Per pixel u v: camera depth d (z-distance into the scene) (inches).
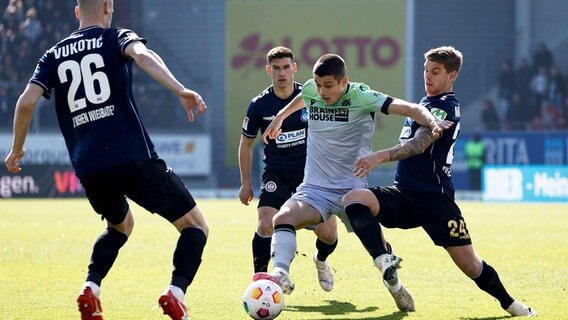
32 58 3211.1
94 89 683.4
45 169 2913.4
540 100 3331.7
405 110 762.8
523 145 2982.3
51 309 839.7
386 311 835.4
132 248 1398.9
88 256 1293.1
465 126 3474.4
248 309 724.7
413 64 3400.6
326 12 3405.5
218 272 1117.7
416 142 741.3
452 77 797.9
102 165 676.7
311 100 814.5
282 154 972.6
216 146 3378.4
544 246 1440.7
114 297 917.8
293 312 831.7
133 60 701.3
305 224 801.6
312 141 825.5
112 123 681.0
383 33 3403.1
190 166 3097.9
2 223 1888.5
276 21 3410.4
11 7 3235.7
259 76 3403.1
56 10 3275.1
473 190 2955.2
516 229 1764.3
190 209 708.7
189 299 906.7
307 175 829.8
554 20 3526.1
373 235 749.3
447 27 3489.2
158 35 3467.0
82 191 2923.2
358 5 3400.6
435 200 784.9
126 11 3437.5
